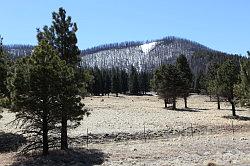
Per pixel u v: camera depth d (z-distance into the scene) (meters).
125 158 35.38
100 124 57.69
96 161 33.91
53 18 38.66
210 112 85.06
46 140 35.28
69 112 34.34
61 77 33.97
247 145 43.28
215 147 41.88
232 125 61.66
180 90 91.56
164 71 92.44
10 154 37.50
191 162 33.28
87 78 37.44
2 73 41.81
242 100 58.31
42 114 34.25
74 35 38.84
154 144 44.41
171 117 70.69
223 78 76.81
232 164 31.72
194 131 56.28
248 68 57.06
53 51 34.75
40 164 32.41
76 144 44.03
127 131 51.12
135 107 90.56
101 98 129.38
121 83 183.88
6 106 33.50
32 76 32.97
